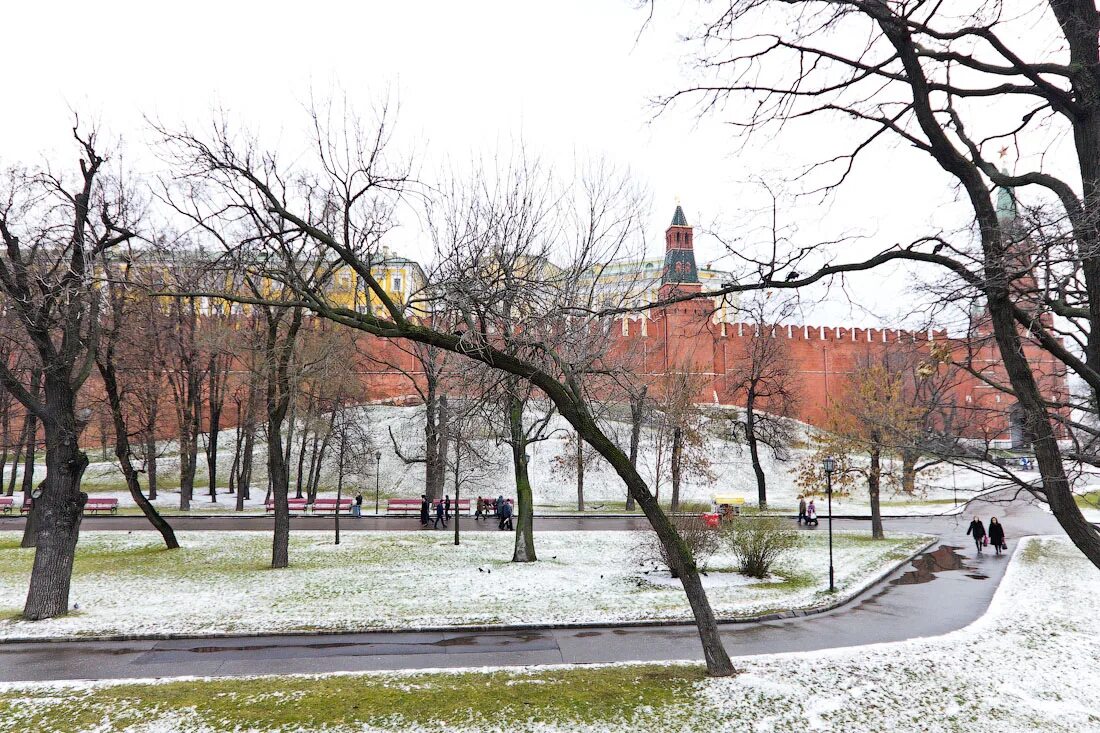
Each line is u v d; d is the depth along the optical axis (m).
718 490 48.59
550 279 10.66
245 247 10.47
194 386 34.75
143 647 11.73
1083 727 8.62
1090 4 5.20
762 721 8.31
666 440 35.09
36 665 10.70
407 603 14.78
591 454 39.25
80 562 20.23
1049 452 5.43
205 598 15.18
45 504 13.67
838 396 63.88
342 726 7.91
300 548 23.28
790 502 45.59
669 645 12.02
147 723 7.92
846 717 8.57
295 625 12.88
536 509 40.69
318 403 35.09
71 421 13.99
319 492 45.50
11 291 13.17
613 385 15.83
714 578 18.52
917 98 5.75
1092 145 5.21
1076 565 21.97
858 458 49.22
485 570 18.81
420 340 8.83
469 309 9.08
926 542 27.36
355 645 11.91
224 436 55.50
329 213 12.76
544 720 8.13
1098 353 5.18
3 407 31.38
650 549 19.98
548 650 11.65
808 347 64.75
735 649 11.95
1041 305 5.54
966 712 8.95
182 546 23.19
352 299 22.12
